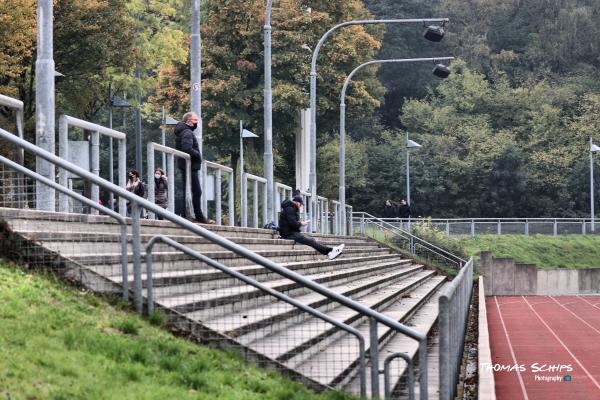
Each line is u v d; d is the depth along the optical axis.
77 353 40.47
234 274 48.75
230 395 40.88
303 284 48.09
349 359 54.31
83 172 50.81
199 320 50.03
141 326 46.84
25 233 50.41
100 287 50.03
